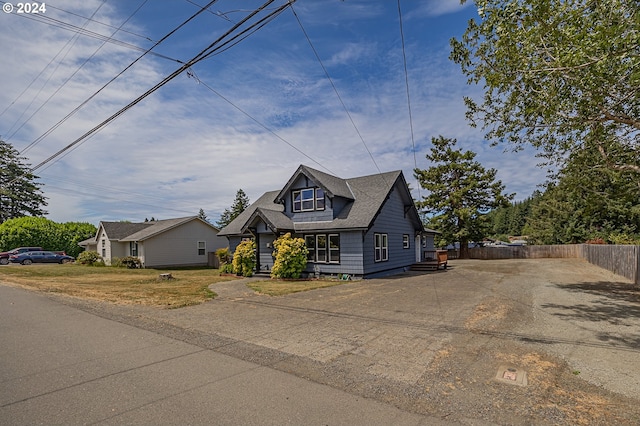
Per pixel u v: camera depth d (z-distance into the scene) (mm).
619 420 3346
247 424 3225
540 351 5434
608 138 9703
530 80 7309
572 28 6184
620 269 16812
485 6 6898
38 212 52281
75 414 3418
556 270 20391
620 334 6395
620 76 6781
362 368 4746
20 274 20719
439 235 35469
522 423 3285
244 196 62969
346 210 17766
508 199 33562
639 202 29375
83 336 6410
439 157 34750
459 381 4289
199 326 7207
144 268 27766
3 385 4141
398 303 9773
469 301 9977
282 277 16969
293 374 4516
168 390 3990
